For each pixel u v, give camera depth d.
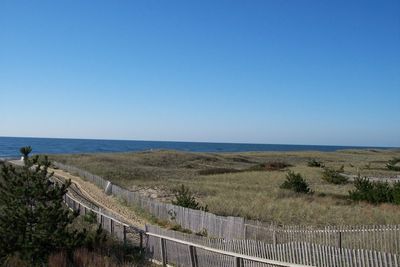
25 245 13.73
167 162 89.44
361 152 146.38
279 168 72.31
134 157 93.31
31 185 15.10
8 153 165.50
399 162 87.56
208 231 21.80
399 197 32.44
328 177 52.56
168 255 14.91
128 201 34.00
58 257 13.32
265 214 27.92
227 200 33.72
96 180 47.38
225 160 102.06
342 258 10.87
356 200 34.72
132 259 15.21
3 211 14.70
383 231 15.70
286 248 11.99
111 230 19.89
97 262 13.42
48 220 14.30
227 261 12.07
